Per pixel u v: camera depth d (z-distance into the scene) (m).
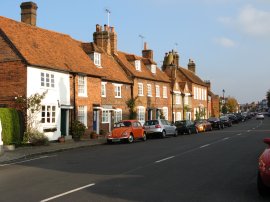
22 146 24.06
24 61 25.61
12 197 9.20
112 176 12.06
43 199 8.88
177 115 56.44
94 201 8.59
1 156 19.14
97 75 33.66
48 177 12.20
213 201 8.52
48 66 27.36
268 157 8.76
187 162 15.11
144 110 44.25
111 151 21.12
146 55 53.19
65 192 9.63
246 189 9.80
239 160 15.48
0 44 26.48
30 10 31.83
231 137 30.20
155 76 48.62
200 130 43.16
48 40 31.69
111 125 36.69
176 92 55.66
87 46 36.56
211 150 19.78
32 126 25.47
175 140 29.20
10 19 29.11
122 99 39.47
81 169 13.90
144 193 9.40
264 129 43.75
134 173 12.59
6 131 23.38
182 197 8.92
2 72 26.19
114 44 42.84
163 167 13.84
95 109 34.12
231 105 142.88
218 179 11.24
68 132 30.00
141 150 21.02
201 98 70.38
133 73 41.84
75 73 30.70
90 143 26.86
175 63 65.31
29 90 25.75
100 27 42.22
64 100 29.47
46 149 22.42
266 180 8.51
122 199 8.76
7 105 25.89
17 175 12.91
